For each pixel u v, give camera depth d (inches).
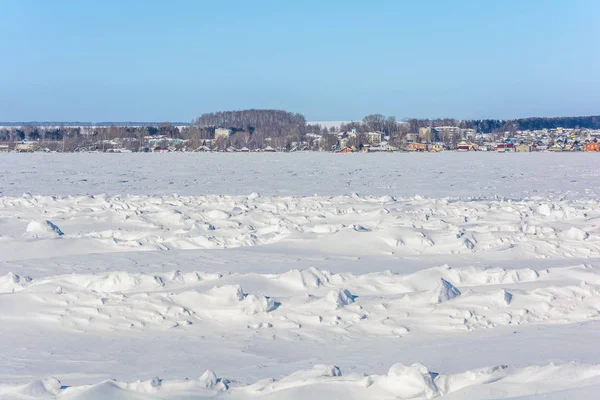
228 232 629.6
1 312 352.5
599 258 513.0
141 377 267.6
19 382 261.4
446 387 228.4
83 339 321.7
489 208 834.2
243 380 258.4
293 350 304.8
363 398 223.5
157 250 551.2
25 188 1360.7
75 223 703.1
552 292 373.1
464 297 368.5
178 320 346.9
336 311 352.5
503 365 247.8
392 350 299.0
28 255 538.3
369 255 531.5
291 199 956.0
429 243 557.3
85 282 402.9
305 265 487.2
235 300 364.8
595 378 225.0
